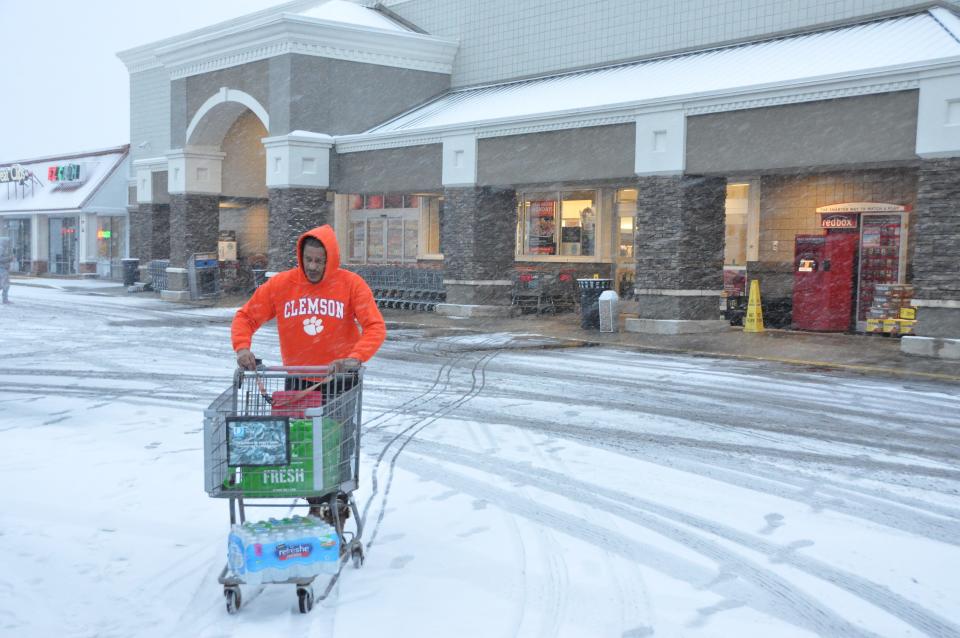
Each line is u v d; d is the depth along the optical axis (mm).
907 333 18219
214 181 32125
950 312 15086
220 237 37438
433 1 30219
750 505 7074
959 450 8961
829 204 20297
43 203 46438
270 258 27938
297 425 5113
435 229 31359
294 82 26922
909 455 8727
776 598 5199
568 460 8477
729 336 18828
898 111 15500
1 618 4832
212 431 5078
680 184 18938
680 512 6887
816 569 5684
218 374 13930
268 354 16234
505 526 6496
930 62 14773
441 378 13562
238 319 5758
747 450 8906
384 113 28594
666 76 21203
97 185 43031
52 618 4848
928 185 15141
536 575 5527
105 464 8211
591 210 26844
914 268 15523
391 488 7484
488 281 24203
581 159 21047
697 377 13648
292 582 4852
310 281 5785
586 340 18531
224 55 29297
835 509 6984
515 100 24734
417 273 26375
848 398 11812
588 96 22141
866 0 19812
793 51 19375
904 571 5664
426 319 23312
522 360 15617
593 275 26703
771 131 17375
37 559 5750
